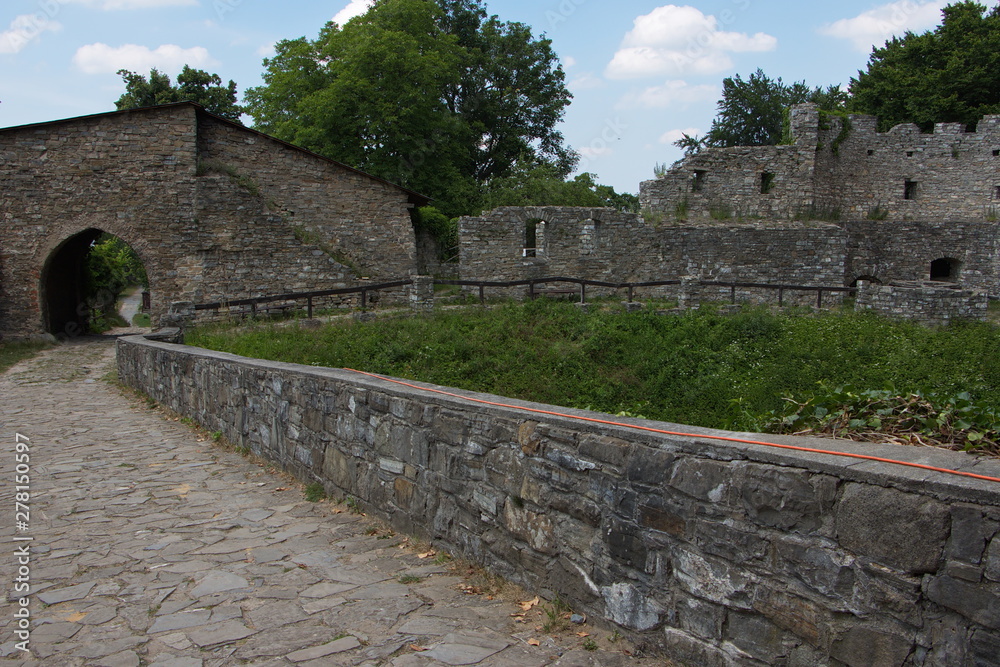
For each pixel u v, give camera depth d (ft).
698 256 73.97
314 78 88.43
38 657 9.36
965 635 6.34
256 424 21.59
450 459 12.94
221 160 63.21
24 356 51.39
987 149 85.92
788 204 80.18
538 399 34.17
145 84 103.19
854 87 116.67
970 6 99.71
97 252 77.46
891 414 11.73
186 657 9.34
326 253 64.13
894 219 87.86
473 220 67.36
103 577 12.40
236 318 55.11
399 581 12.03
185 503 17.24
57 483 19.24
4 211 57.36
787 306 61.77
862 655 7.06
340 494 16.78
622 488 9.53
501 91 118.83
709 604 8.46
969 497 6.34
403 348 39.86
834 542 7.31
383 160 87.56
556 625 10.03
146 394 34.68
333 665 9.02
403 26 91.04
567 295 61.98
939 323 54.03
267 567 12.79
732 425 13.92
